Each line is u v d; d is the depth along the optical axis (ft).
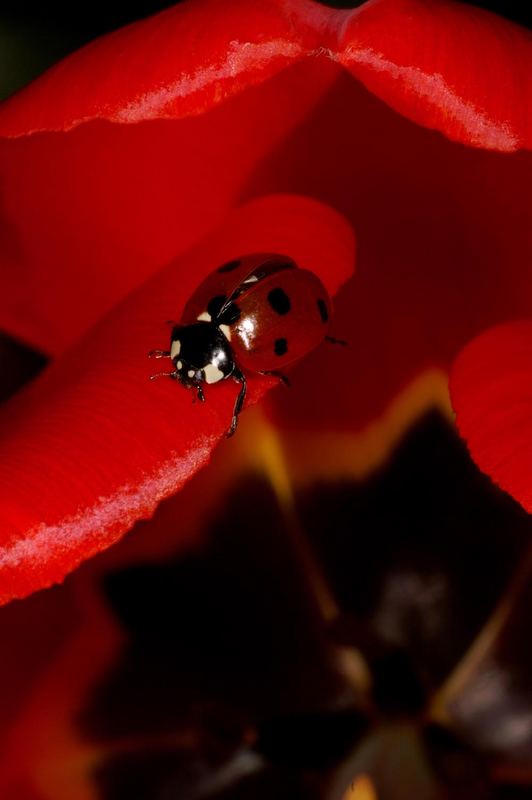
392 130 0.53
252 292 0.51
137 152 0.53
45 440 0.51
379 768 0.54
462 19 0.51
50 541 0.50
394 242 0.54
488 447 0.51
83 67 0.51
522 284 0.54
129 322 0.53
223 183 0.54
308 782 0.54
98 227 0.54
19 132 0.51
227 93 0.51
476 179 0.53
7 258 0.54
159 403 0.52
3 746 0.54
